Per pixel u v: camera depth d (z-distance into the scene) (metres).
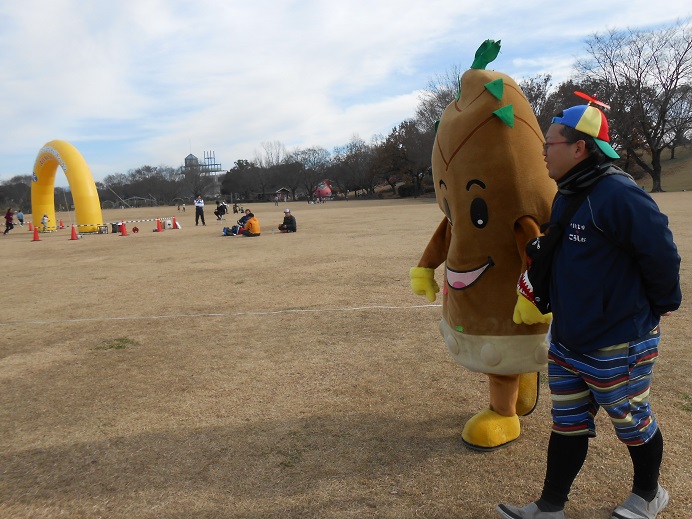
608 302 2.40
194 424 4.08
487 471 3.23
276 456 3.53
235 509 2.99
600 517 2.75
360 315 7.02
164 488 3.24
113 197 93.44
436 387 4.53
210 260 13.48
